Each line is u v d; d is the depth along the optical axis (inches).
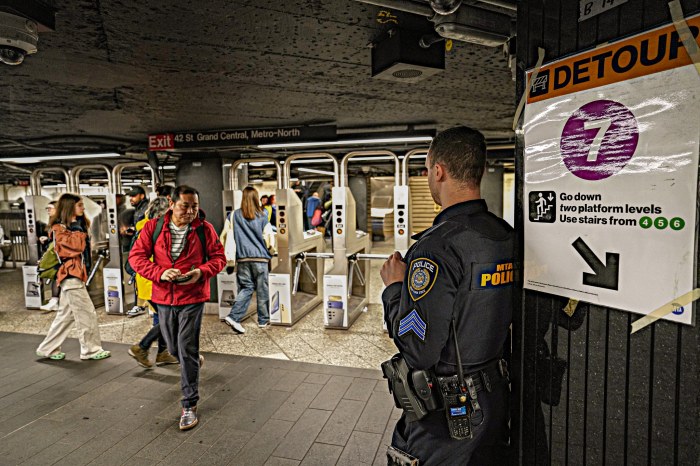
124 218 237.5
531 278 57.3
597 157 47.7
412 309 54.3
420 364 54.2
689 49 39.2
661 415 43.7
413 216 449.4
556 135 52.6
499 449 61.9
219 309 225.5
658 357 43.4
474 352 57.5
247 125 199.2
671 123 40.9
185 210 121.1
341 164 208.5
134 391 141.6
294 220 218.2
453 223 57.5
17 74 119.3
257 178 438.0
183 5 78.5
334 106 161.0
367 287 256.7
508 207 451.8
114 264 235.5
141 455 106.7
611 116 46.1
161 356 161.2
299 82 128.5
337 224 206.7
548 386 55.8
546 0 54.1
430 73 98.1
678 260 41.1
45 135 221.3
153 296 120.6
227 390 142.3
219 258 126.0
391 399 135.4
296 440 112.9
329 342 190.9
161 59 107.3
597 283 48.5
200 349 181.9
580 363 51.3
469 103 158.6
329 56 106.7
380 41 97.0
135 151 243.6
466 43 98.3
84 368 160.7
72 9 79.7
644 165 43.3
